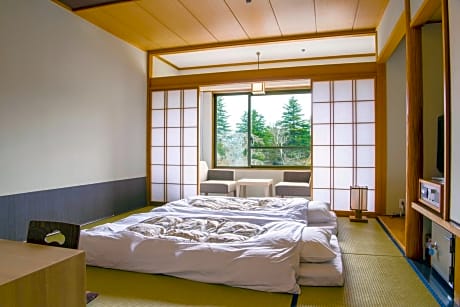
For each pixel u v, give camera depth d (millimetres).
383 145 4391
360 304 1813
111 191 4414
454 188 1831
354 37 4680
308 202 3791
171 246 2227
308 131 6375
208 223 2787
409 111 2670
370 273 2295
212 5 3574
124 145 4703
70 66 3703
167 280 2121
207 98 6816
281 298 1876
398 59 4344
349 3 3523
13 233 3023
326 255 2127
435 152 2721
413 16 2537
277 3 3518
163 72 5805
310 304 1806
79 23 3838
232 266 2027
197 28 4242
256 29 4281
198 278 2094
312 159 4676
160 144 5297
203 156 6828
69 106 3688
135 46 4949
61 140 3578
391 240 3197
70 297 1161
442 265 2188
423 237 2594
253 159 6691
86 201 3947
